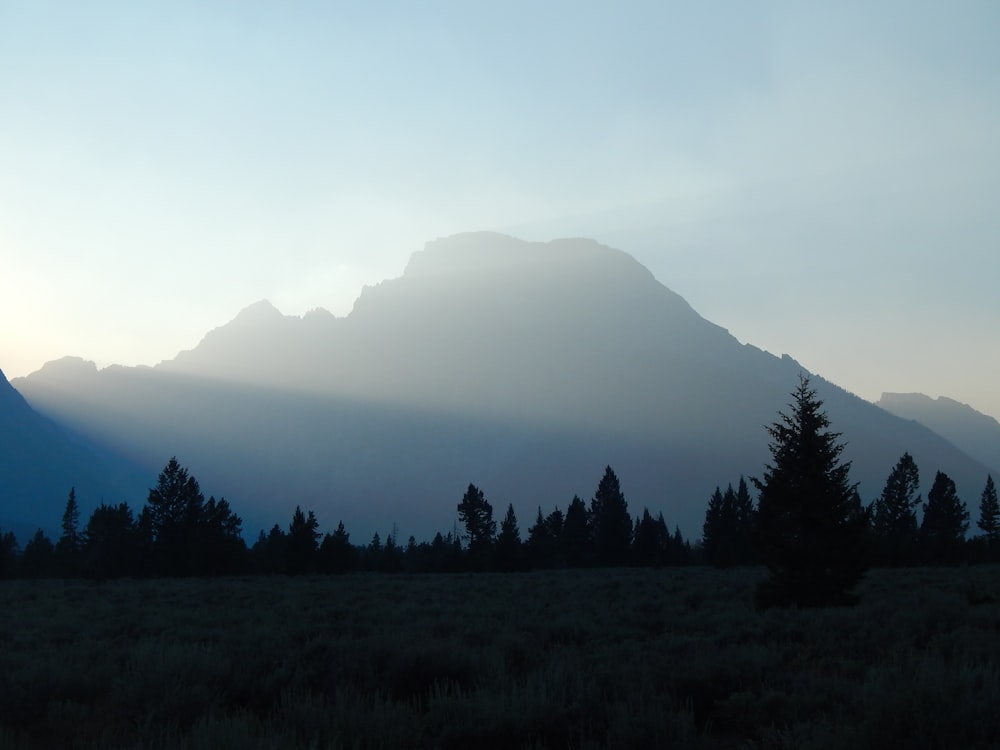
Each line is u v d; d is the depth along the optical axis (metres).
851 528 25.78
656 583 42.31
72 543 90.00
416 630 17.69
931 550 79.94
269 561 78.12
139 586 48.59
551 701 9.42
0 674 11.34
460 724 9.09
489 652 13.19
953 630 15.48
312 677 11.57
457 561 84.25
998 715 7.82
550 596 32.69
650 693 10.03
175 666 11.59
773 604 25.48
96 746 8.80
